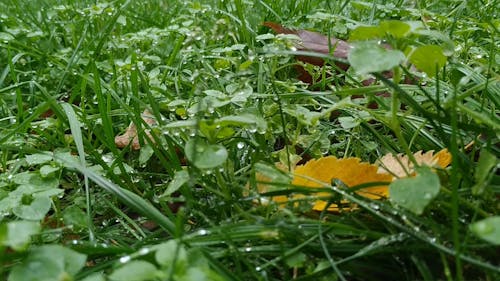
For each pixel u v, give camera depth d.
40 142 0.42
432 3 0.73
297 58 0.50
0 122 0.48
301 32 0.55
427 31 0.27
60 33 0.73
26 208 0.27
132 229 0.34
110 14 0.67
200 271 0.19
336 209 0.30
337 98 0.43
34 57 0.62
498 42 0.52
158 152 0.35
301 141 0.36
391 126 0.30
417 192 0.22
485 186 0.25
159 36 0.63
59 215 0.32
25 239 0.20
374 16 0.66
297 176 0.28
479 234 0.19
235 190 0.30
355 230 0.26
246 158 0.37
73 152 0.41
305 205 0.28
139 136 0.38
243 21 0.53
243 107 0.38
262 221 0.26
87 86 0.55
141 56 0.56
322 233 0.26
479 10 0.64
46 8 0.85
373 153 0.37
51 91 0.57
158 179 0.38
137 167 0.39
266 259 0.27
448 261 0.25
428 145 0.37
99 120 0.43
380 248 0.25
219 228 0.25
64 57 0.62
